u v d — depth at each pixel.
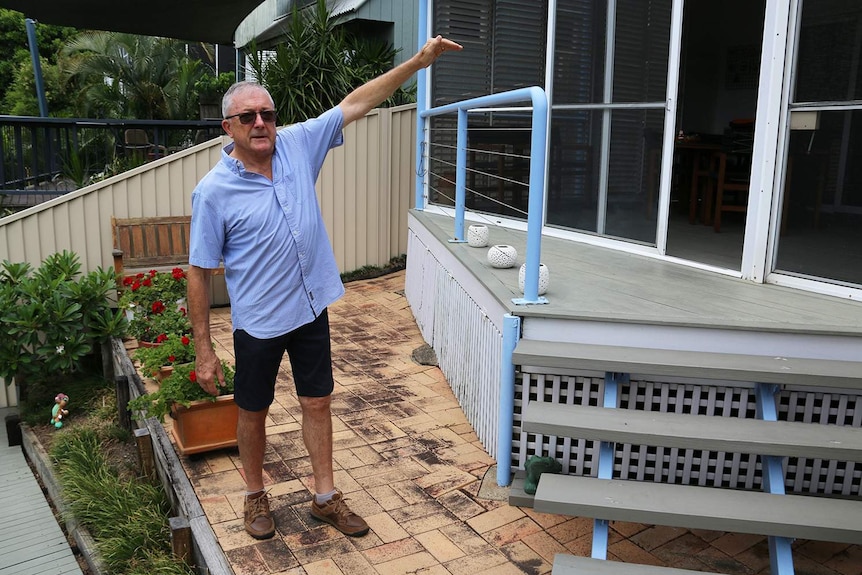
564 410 2.87
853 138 3.38
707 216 5.87
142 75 18.08
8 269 5.67
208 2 8.25
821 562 2.79
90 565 3.50
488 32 5.64
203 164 6.55
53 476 4.46
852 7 3.31
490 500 3.21
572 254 4.59
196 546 2.91
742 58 7.86
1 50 22.28
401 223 7.65
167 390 3.46
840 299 3.44
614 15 4.54
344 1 9.56
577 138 4.95
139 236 6.27
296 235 2.68
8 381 5.51
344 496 3.23
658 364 2.83
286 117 8.04
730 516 2.41
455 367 4.41
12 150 8.88
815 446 2.55
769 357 2.95
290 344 2.85
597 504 2.50
